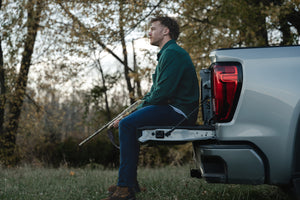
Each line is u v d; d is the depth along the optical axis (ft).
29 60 28.73
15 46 28.30
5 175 15.40
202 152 6.64
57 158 33.60
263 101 6.36
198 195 9.46
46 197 9.65
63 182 12.86
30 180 13.30
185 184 11.07
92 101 32.76
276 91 6.36
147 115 8.03
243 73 6.48
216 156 6.43
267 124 6.31
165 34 8.96
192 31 20.80
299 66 6.47
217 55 6.71
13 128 32.09
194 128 6.95
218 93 6.54
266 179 6.38
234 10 18.51
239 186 10.63
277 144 6.26
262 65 6.51
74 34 21.42
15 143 33.35
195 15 20.68
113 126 9.06
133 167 8.07
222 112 6.53
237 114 6.42
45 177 14.43
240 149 6.34
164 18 9.00
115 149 34.37
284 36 20.17
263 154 6.37
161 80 8.02
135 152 8.10
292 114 6.26
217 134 6.66
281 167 6.27
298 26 19.62
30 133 32.96
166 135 7.00
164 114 8.02
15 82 29.37
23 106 32.50
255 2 19.12
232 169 6.35
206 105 8.59
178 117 8.05
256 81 6.43
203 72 8.65
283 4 17.42
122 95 34.30
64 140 36.04
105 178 13.78
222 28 20.04
